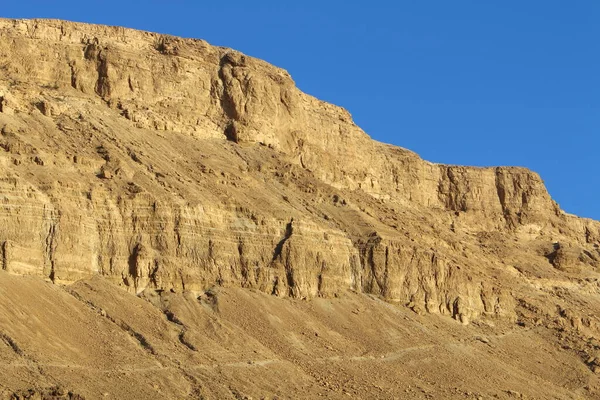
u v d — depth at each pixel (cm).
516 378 19600
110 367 15388
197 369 16038
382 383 17500
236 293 18200
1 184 16712
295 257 19112
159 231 17962
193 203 18550
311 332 18238
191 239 18212
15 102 19025
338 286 19625
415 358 18812
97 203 17638
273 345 17450
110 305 16700
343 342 18400
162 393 15175
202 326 17150
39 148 18038
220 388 15725
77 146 18812
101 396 14525
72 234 17000
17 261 16300
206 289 18088
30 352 14838
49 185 17212
